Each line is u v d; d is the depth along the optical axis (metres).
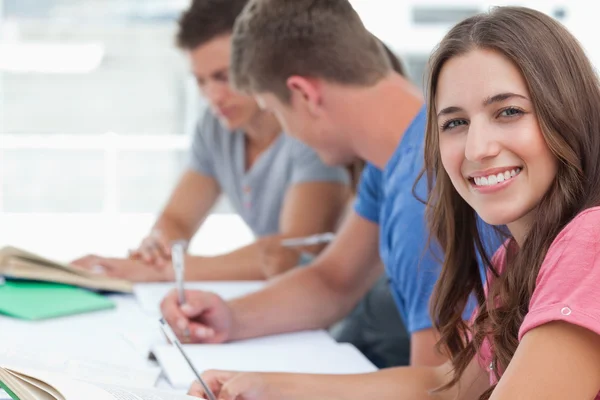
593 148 1.07
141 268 2.36
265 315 1.86
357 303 2.10
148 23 5.48
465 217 1.29
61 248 5.44
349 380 1.42
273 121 2.70
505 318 1.13
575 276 0.98
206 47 2.54
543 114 1.06
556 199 1.07
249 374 1.40
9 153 5.83
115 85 5.55
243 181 2.81
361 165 2.12
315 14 1.77
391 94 1.78
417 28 5.11
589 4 5.05
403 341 2.15
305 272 2.02
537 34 1.08
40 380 1.08
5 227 5.75
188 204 2.90
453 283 1.32
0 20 5.39
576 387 0.95
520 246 1.17
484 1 5.09
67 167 5.89
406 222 1.62
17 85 5.49
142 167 5.94
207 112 2.90
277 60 1.80
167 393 1.17
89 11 5.46
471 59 1.08
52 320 1.86
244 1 2.54
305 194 2.60
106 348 1.65
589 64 1.10
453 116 1.11
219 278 2.44
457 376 1.31
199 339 1.76
